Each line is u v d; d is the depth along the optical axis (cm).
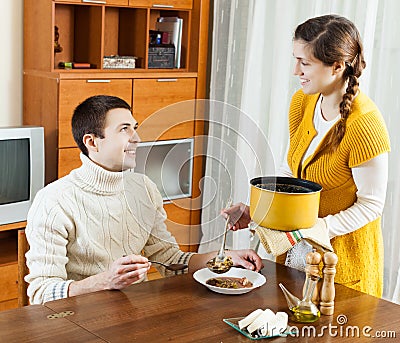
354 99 223
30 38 405
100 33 409
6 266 363
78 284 198
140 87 425
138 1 420
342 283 229
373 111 221
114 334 168
